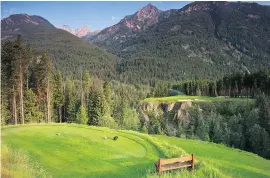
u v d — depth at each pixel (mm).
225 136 88375
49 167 23188
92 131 39938
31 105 79750
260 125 91438
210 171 24641
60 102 94562
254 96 129000
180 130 99375
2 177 16906
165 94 182000
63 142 31578
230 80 150625
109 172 23234
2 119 67562
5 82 69562
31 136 33719
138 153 30203
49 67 80562
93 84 120438
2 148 21141
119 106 117125
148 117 121062
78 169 23375
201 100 122875
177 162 23719
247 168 32562
